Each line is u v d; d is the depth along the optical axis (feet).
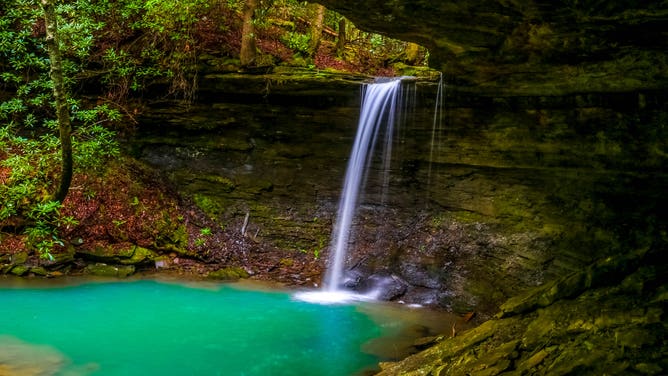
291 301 27.20
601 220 24.58
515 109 27.63
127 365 18.31
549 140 26.45
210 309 25.16
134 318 23.25
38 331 20.98
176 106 35.58
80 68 34.81
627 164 23.72
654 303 14.89
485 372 14.70
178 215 33.78
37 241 27.55
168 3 32.94
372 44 47.91
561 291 17.43
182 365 18.57
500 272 26.61
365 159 33.63
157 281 29.17
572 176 26.13
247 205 35.14
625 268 17.03
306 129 34.50
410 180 32.81
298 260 32.89
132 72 35.63
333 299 28.02
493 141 28.73
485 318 24.97
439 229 30.58
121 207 32.22
